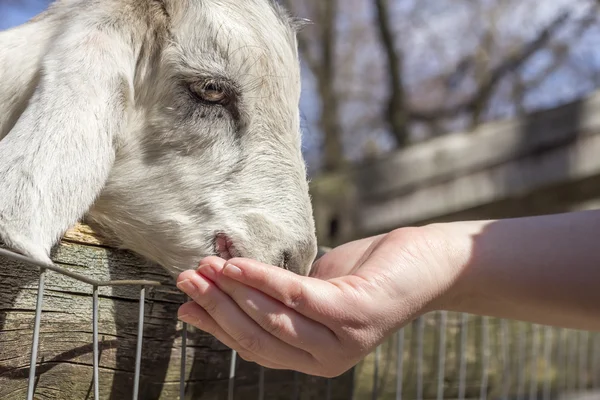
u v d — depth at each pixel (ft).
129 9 2.16
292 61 2.30
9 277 1.64
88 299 1.77
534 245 1.92
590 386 3.60
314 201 5.04
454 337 2.67
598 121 4.44
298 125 2.29
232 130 2.18
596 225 1.94
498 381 2.88
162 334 1.89
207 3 2.22
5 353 1.62
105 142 2.00
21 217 1.75
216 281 1.57
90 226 2.13
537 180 4.51
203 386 1.98
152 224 2.11
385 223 4.91
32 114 1.91
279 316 1.58
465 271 1.86
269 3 2.38
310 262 2.13
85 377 1.75
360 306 1.62
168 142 2.14
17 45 2.17
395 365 2.48
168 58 2.17
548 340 3.19
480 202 4.66
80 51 2.03
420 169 4.82
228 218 2.10
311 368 1.65
